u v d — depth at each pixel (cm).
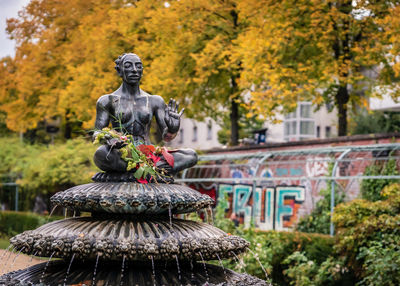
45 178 1580
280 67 1366
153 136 1480
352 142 1324
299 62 1451
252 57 1346
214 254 420
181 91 1520
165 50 1505
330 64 1370
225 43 1492
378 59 1412
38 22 1842
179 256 408
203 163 1703
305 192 1402
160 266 425
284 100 1356
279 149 1550
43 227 439
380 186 1227
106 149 441
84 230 407
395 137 1228
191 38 1497
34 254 421
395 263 809
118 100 470
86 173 1495
